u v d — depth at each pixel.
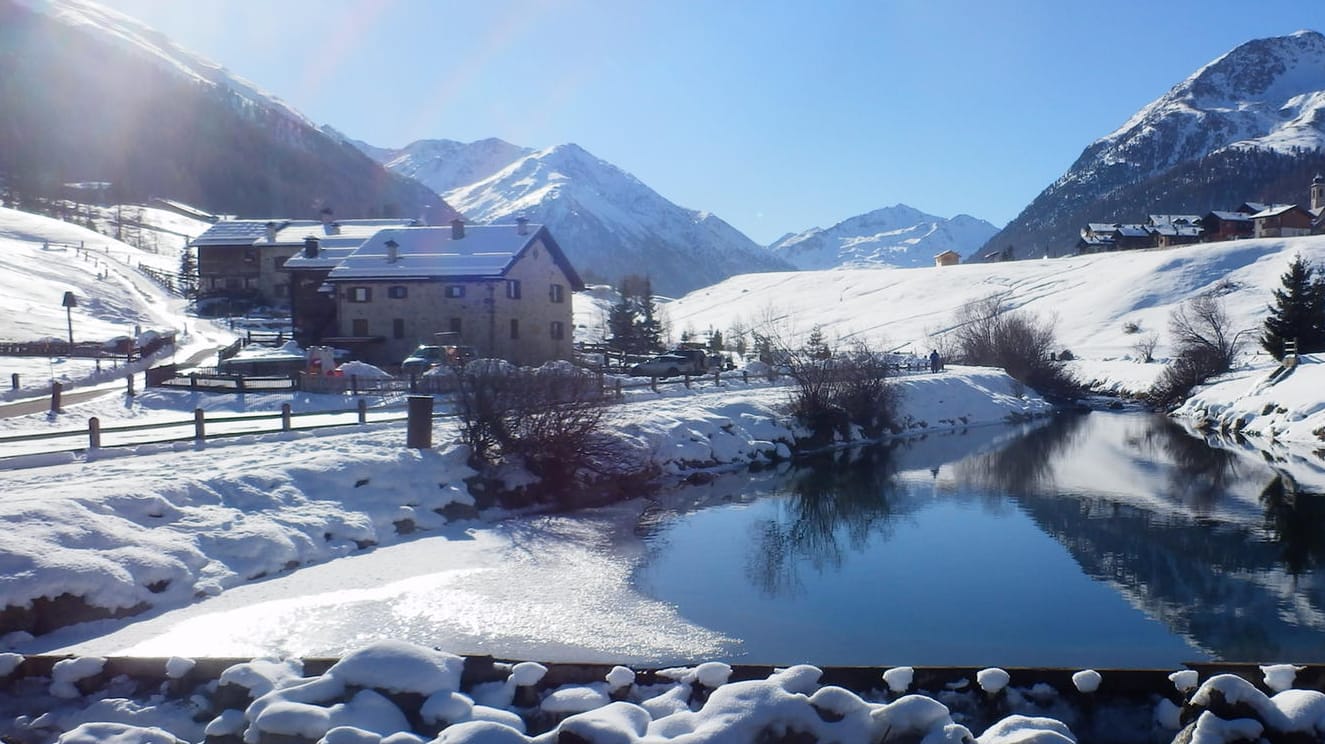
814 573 17.22
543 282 56.16
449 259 53.41
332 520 17.45
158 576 13.76
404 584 15.30
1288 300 51.88
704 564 17.73
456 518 20.09
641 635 13.36
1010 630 14.01
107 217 162.38
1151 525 21.98
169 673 8.22
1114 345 77.19
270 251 83.94
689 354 51.50
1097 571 17.56
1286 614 14.95
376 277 52.44
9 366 40.06
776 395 39.53
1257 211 138.00
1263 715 6.55
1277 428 37.84
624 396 34.66
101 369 40.72
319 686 7.06
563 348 57.81
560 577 16.28
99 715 7.94
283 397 31.78
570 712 7.34
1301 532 20.97
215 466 18.47
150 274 96.88
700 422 31.53
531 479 22.48
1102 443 38.72
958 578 16.97
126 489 15.27
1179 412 50.75
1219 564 18.19
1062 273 110.75
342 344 51.97
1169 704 7.48
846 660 12.58
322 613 13.63
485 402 22.47
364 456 19.94
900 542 20.09
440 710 6.87
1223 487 27.33
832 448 36.56
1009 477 29.52
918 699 6.56
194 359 48.72
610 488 24.52
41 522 13.28
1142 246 145.00
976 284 114.94
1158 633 13.98
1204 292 86.25
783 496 25.77
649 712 7.14
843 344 88.25
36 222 113.81
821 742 6.42
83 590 12.57
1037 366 60.97
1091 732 7.51
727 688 6.71
